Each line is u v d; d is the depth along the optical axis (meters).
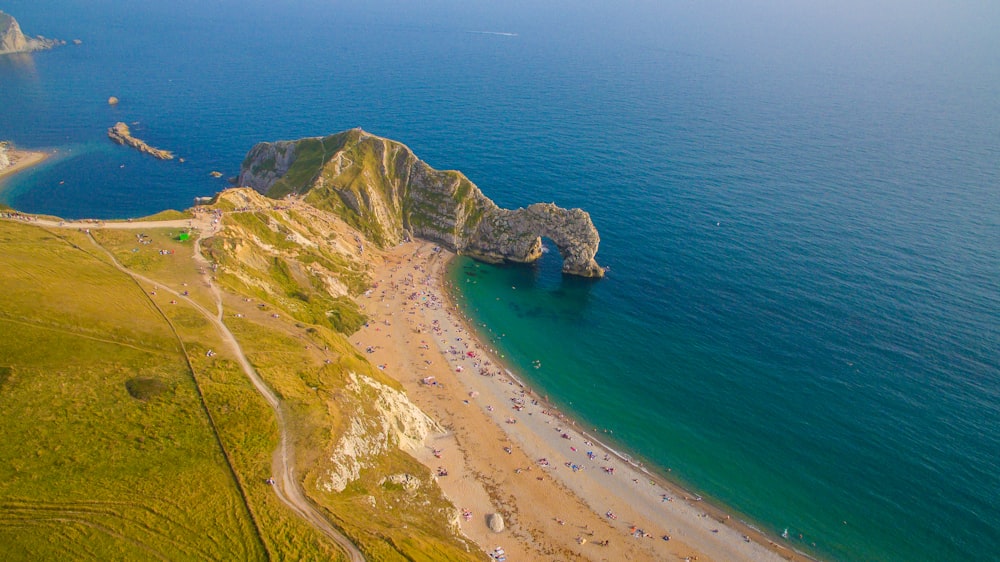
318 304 116.06
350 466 71.19
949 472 88.00
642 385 109.44
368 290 133.12
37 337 71.31
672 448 95.44
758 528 82.00
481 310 132.38
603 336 123.44
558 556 75.62
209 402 69.94
